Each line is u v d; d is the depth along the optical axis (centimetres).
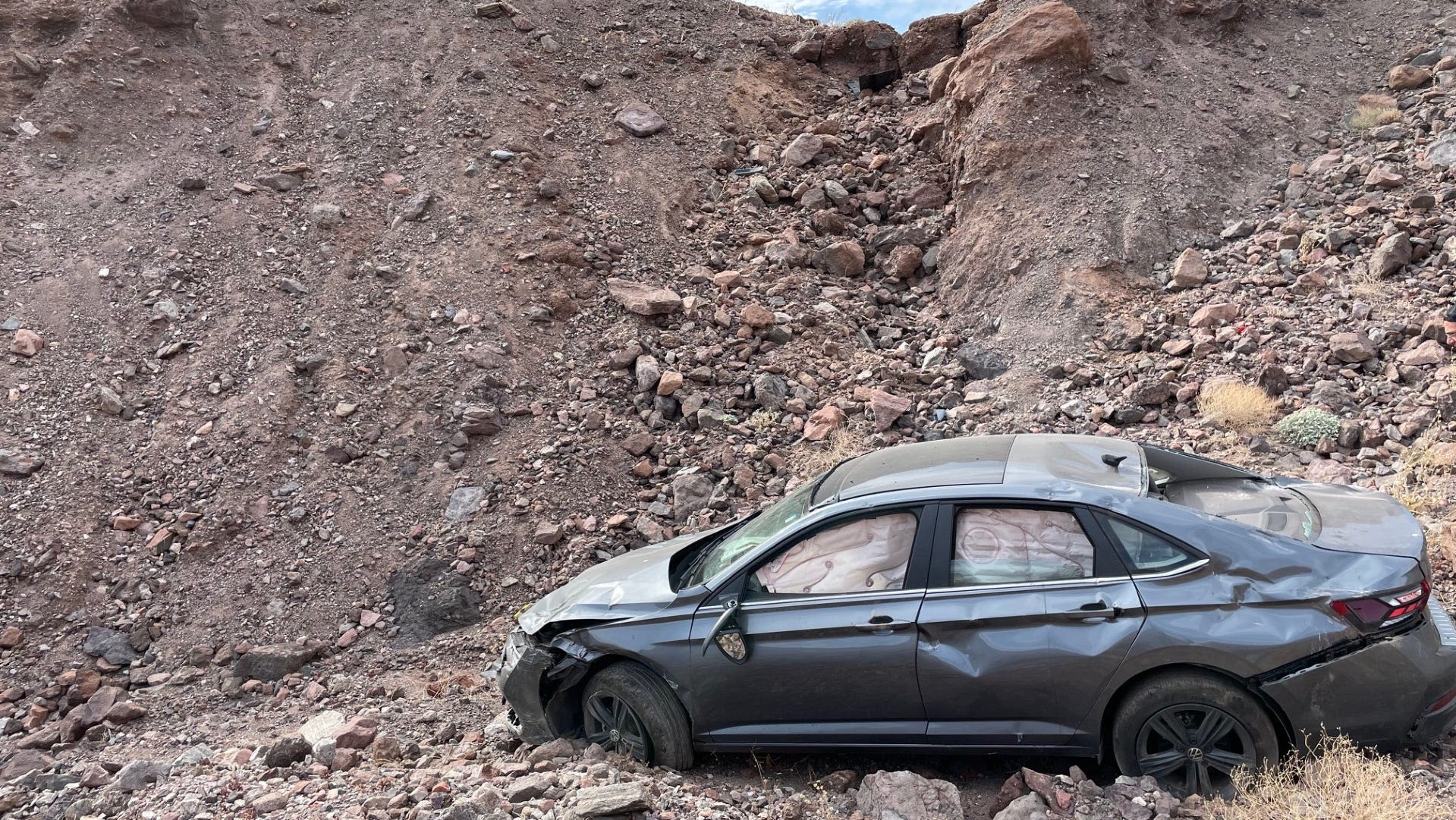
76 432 954
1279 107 1405
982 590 431
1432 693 390
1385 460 784
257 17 1592
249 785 519
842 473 518
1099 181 1278
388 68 1519
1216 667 397
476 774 492
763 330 1109
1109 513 425
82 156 1292
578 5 1767
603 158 1420
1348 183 1214
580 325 1131
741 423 991
